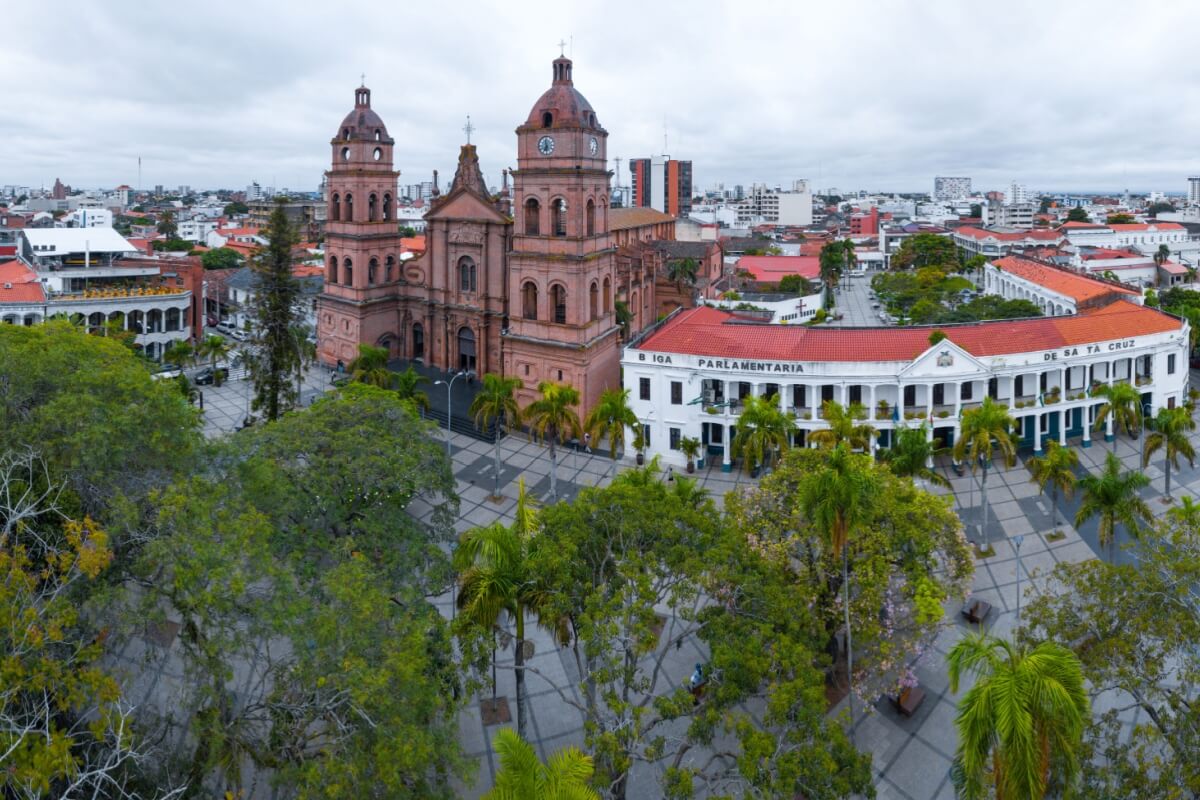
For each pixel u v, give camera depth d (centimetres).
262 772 3716
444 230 10356
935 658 4875
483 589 3472
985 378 7631
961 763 3134
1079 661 3180
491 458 8169
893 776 4022
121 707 2770
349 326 10888
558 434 8394
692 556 3581
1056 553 6056
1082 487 5350
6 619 2538
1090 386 8144
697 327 8438
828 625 4441
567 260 8544
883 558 4228
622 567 3447
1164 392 8625
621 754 2966
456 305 10344
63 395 3750
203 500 3419
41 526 3397
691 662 4862
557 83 8588
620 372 9575
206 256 18525
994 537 6344
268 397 8469
